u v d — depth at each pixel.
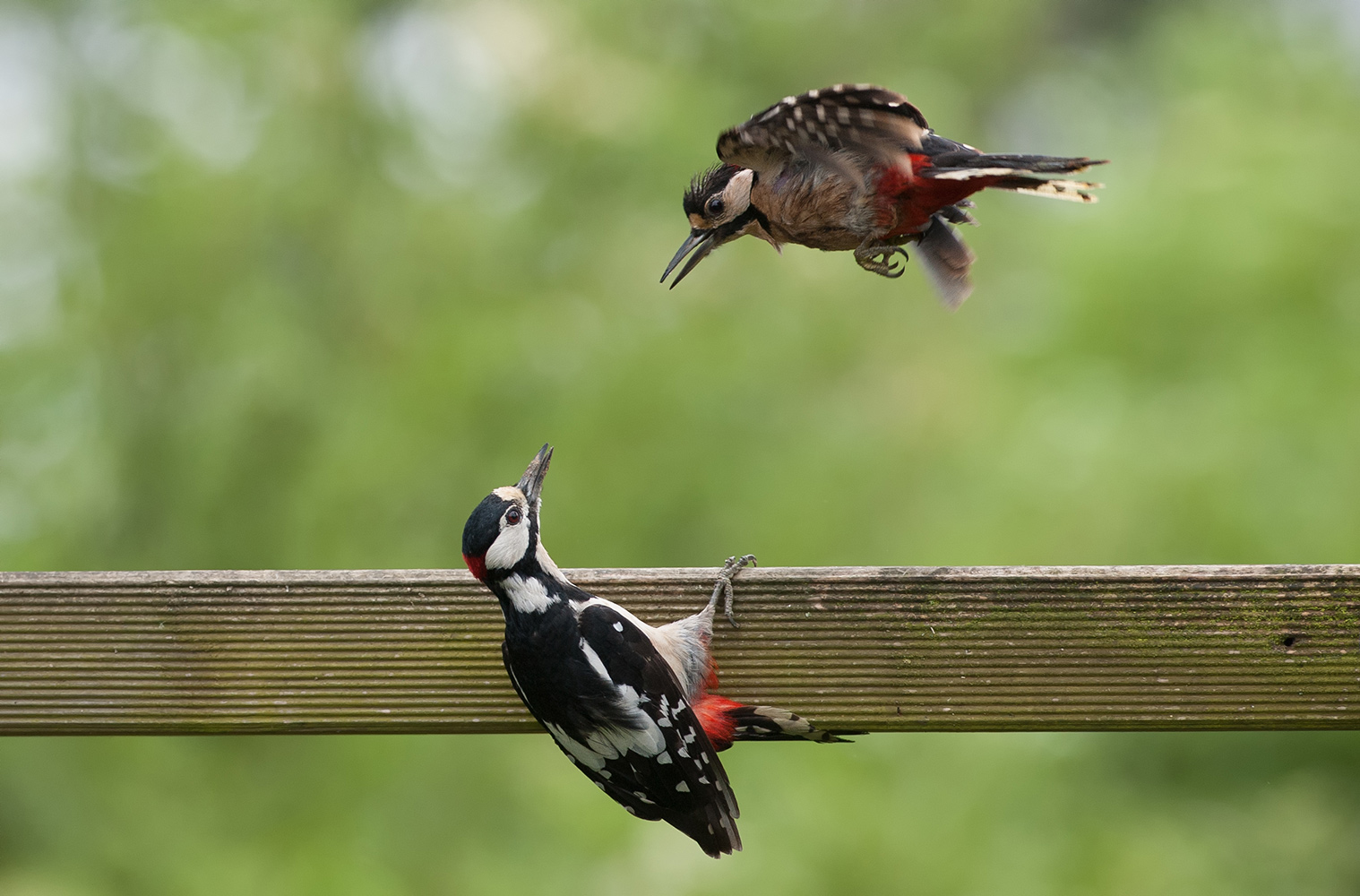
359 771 12.96
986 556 12.18
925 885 11.28
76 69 14.82
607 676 5.53
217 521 14.34
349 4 15.65
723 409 13.87
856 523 13.51
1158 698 5.58
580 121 15.14
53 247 14.72
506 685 5.80
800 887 11.20
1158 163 13.96
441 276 14.83
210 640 5.79
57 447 14.47
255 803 13.09
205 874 12.35
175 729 5.77
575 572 5.98
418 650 5.80
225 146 14.88
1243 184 12.91
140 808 12.62
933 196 6.44
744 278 14.48
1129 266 12.91
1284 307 12.52
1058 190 6.39
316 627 5.79
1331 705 5.53
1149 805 12.31
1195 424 12.02
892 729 5.72
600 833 11.83
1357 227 12.62
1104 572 5.62
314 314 14.95
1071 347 13.25
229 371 14.20
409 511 13.83
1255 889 11.85
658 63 15.84
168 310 14.47
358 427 13.93
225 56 14.80
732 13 16.23
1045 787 11.91
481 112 15.52
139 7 14.79
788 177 6.60
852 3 17.14
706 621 5.78
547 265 14.90
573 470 13.49
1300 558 11.36
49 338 14.34
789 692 5.74
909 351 14.31
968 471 13.18
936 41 17.53
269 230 14.85
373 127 15.52
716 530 13.49
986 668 5.65
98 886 12.26
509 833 12.70
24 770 12.47
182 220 14.29
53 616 5.78
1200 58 14.40
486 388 13.75
